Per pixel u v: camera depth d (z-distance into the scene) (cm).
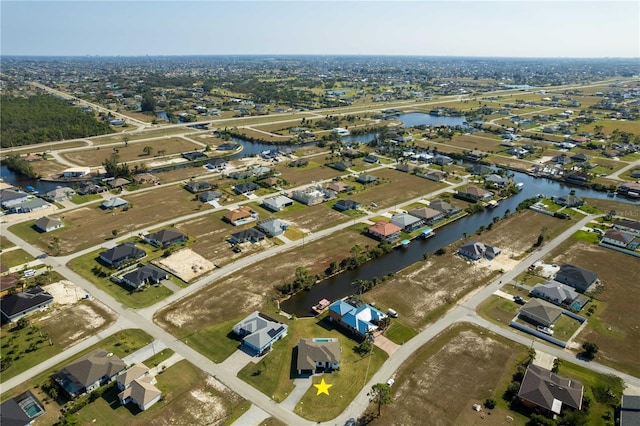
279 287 9981
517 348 8019
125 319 8788
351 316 8556
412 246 12400
